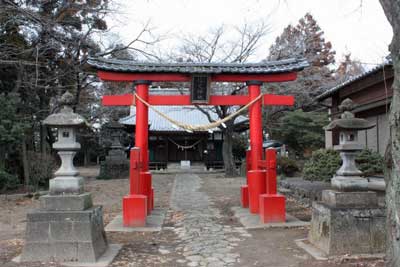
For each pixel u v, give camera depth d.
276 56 21.12
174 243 6.54
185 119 29.53
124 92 21.75
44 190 14.00
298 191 11.70
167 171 27.94
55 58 16.00
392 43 3.72
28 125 13.51
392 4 3.66
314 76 21.34
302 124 24.28
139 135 9.09
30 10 13.04
